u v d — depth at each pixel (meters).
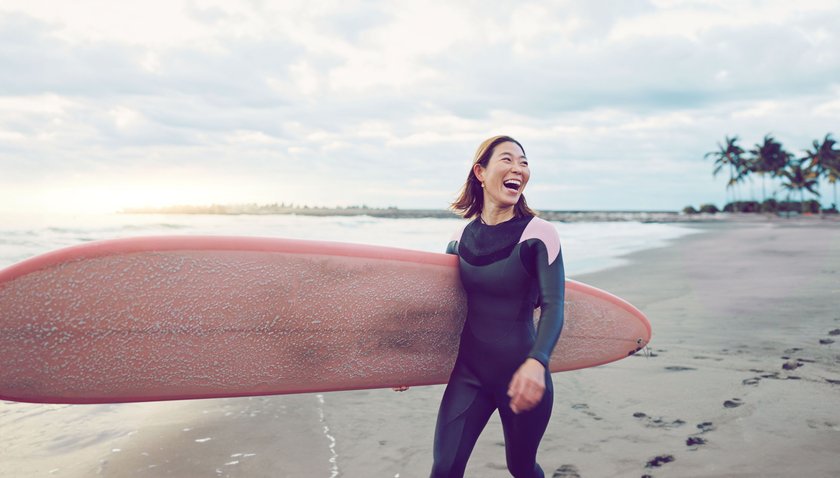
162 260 1.62
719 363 3.65
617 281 7.95
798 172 67.69
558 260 1.55
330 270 1.77
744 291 6.56
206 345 1.73
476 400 1.64
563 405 3.02
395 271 1.80
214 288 1.69
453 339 1.92
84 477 2.28
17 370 1.57
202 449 2.55
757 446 2.42
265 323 1.76
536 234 1.57
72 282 1.55
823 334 4.27
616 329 2.20
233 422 2.88
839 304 5.45
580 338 2.16
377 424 2.86
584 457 2.39
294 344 1.81
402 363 1.90
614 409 2.94
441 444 1.62
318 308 1.79
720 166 73.00
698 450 2.42
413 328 1.87
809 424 2.62
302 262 1.74
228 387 1.79
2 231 14.00
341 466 2.39
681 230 28.16
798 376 3.32
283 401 3.21
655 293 6.73
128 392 1.70
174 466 2.38
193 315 1.68
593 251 14.11
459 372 1.68
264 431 2.76
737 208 79.50
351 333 1.84
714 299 6.09
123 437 2.68
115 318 1.62
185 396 1.76
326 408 3.09
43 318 1.55
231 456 2.48
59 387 1.62
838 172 64.12
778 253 11.94
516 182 1.64
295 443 2.62
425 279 1.82
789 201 69.00
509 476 2.27
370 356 1.87
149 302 1.63
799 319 4.85
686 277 8.20
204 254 1.66
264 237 1.72
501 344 1.61
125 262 1.59
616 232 25.80
